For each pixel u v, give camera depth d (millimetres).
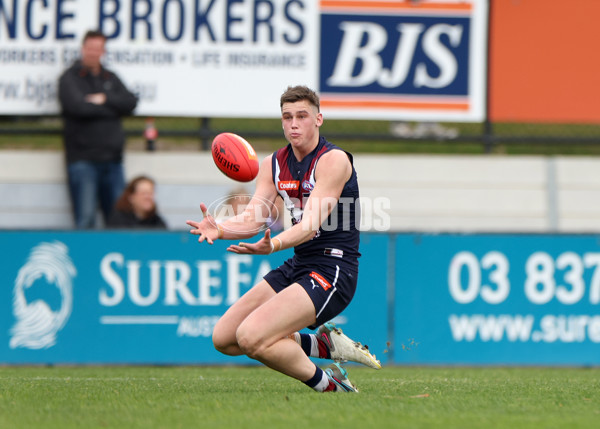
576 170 31453
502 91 30484
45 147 33031
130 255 24031
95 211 28094
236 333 13836
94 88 27750
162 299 24031
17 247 23828
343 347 15344
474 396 14914
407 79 30031
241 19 29625
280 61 29750
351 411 12477
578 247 24625
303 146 14383
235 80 29766
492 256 24484
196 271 24125
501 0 30312
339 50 29812
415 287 24266
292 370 14180
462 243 24438
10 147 32781
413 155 31344
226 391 15492
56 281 23891
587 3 30469
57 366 23609
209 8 29578
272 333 13688
